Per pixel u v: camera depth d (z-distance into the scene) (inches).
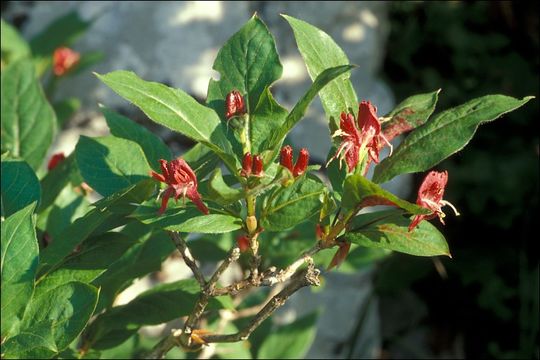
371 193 13.5
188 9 30.8
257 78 15.0
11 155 17.7
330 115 14.9
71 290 14.5
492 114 14.5
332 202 14.7
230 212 14.2
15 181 16.4
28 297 14.1
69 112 27.5
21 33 31.1
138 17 30.8
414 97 15.5
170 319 17.4
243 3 31.4
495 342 40.9
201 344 16.1
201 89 30.5
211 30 31.0
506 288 41.0
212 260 21.2
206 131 14.3
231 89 15.0
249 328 15.2
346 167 15.0
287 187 14.1
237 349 21.8
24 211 14.2
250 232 14.2
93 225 15.0
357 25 33.2
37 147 19.2
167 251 18.3
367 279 32.6
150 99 14.0
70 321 14.4
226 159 13.9
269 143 14.3
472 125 14.5
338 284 32.1
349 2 32.9
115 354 19.9
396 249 14.5
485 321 41.3
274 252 20.2
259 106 14.4
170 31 30.7
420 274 39.9
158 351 16.5
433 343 41.2
